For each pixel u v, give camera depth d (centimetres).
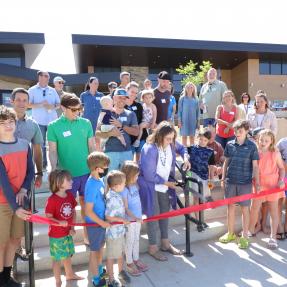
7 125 331
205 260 439
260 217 524
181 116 714
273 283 381
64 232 368
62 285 377
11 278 366
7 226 339
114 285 370
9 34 1884
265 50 2253
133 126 496
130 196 398
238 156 473
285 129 866
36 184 409
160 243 473
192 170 513
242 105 851
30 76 1873
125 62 2497
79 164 412
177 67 2597
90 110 705
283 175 478
